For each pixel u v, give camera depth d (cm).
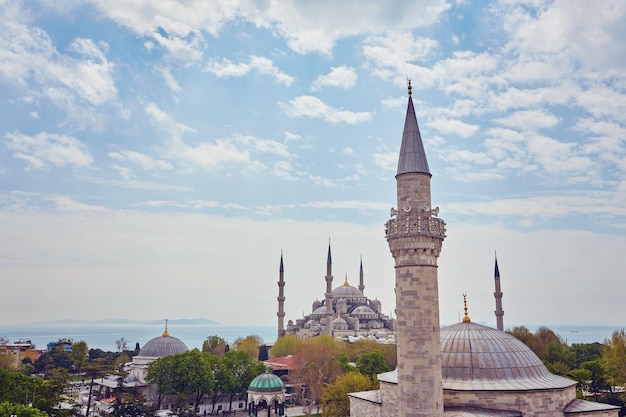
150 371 12431
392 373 6888
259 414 12631
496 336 6325
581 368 12256
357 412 7181
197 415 12625
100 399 12862
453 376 5881
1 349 17375
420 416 4803
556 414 5656
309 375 13262
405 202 5256
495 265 14250
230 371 13312
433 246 5109
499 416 5356
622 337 11275
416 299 5022
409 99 5594
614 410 5769
